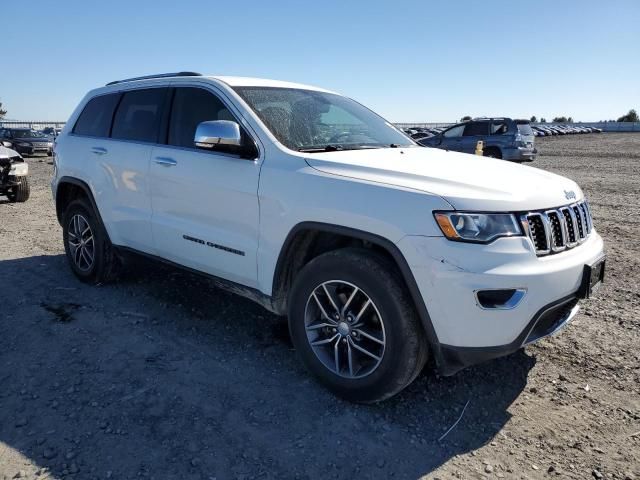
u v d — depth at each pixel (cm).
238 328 391
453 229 248
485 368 341
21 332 374
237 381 316
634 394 314
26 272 515
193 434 264
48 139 2483
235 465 243
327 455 253
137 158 405
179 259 383
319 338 308
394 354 269
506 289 246
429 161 319
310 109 376
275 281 316
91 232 467
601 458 257
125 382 310
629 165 1861
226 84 363
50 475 232
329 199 284
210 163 347
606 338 387
